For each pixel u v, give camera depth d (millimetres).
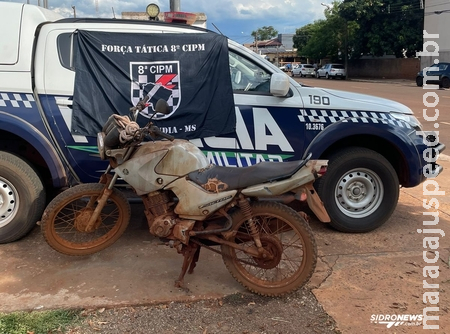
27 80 4180
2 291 3477
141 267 3906
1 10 4230
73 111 4203
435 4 35344
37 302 3326
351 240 4531
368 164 4574
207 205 3297
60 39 4262
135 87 4281
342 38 46031
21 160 4246
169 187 3383
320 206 3209
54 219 3627
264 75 4488
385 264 3998
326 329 3070
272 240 3357
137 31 4332
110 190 3611
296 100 4457
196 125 4363
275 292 3396
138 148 3473
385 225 4949
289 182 3164
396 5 38906
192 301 3389
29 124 4168
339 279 3729
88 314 3201
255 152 4461
